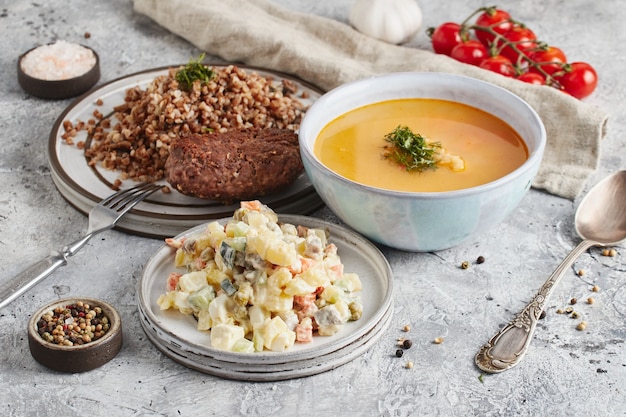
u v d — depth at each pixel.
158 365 2.49
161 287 2.68
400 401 2.38
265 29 3.90
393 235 2.73
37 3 4.43
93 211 2.89
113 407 2.35
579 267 2.87
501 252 2.94
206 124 3.22
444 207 2.59
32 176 3.28
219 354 2.39
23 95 3.75
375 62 3.86
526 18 4.38
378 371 2.47
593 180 3.28
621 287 2.78
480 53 3.84
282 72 3.79
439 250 2.89
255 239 2.46
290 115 3.34
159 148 3.18
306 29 4.07
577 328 2.62
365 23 4.03
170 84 3.27
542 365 2.49
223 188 2.93
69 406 2.35
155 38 4.19
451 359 2.51
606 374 2.46
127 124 3.32
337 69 3.67
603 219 3.01
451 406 2.36
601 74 3.93
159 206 3.02
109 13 4.37
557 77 3.70
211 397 2.38
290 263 2.44
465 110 3.07
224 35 3.92
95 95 3.57
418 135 2.82
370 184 2.73
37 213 3.09
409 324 2.63
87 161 3.23
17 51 4.05
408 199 2.57
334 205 2.74
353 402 2.37
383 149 2.89
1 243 2.94
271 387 2.42
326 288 2.53
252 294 2.47
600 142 3.30
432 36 4.05
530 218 3.10
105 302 2.55
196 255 2.67
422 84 3.10
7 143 3.45
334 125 3.01
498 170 2.79
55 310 2.52
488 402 2.38
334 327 2.47
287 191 3.10
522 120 2.92
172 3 4.10
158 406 2.35
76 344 2.45
